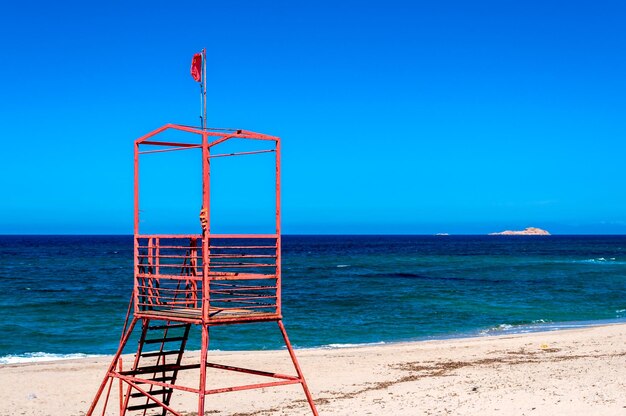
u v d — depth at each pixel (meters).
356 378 19.98
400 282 67.19
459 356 23.98
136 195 12.59
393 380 19.50
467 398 15.77
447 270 86.50
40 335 34.50
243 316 11.62
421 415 14.33
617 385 16.30
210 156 12.12
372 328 36.69
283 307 45.25
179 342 31.56
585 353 23.59
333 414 15.05
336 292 56.28
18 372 21.89
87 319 40.12
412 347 27.25
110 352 29.77
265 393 17.95
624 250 163.62
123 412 13.10
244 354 25.58
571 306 46.44
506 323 38.34
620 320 39.00
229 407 16.41
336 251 156.25
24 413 16.45
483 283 65.75
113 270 83.56
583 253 144.38
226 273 11.58
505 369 20.53
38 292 55.91
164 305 12.45
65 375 21.17
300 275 76.44
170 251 81.00
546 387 16.56
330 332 35.25
